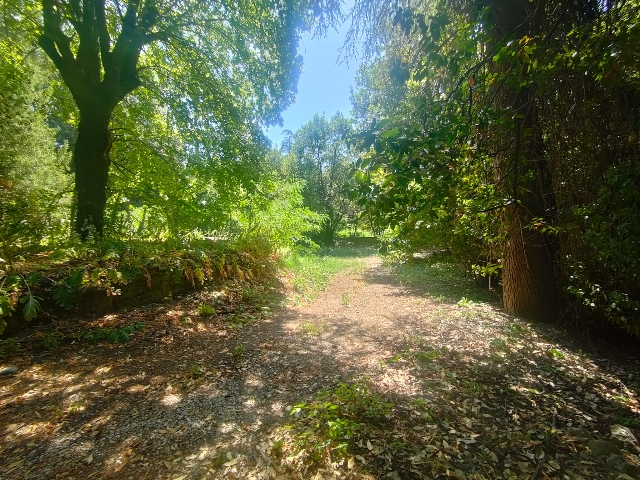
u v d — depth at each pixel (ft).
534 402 8.99
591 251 13.01
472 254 24.50
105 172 19.81
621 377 10.82
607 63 6.93
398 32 14.01
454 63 10.21
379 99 24.77
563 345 13.25
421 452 6.77
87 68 18.74
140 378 10.11
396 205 9.04
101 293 14.43
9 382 9.48
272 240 30.76
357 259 51.98
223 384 9.91
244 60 24.68
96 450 6.75
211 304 18.01
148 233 21.38
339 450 6.61
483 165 12.96
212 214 26.22
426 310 18.90
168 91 25.13
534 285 15.97
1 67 21.25
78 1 18.33
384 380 10.08
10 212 15.96
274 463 6.39
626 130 11.15
